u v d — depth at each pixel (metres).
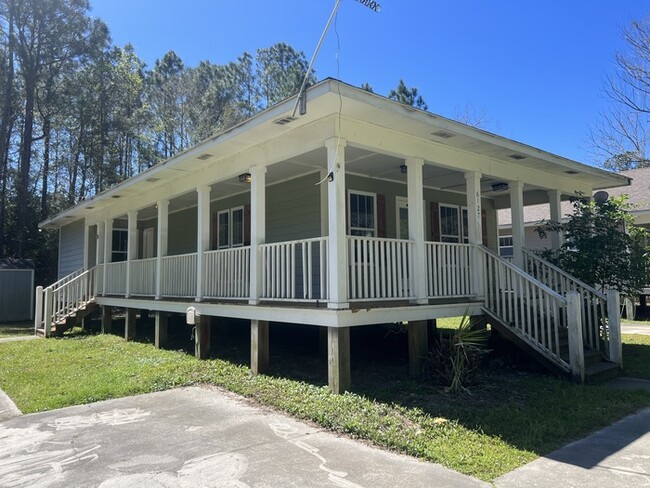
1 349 10.80
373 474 3.78
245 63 39.06
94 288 14.35
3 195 23.84
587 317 7.82
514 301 7.66
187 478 3.78
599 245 8.60
